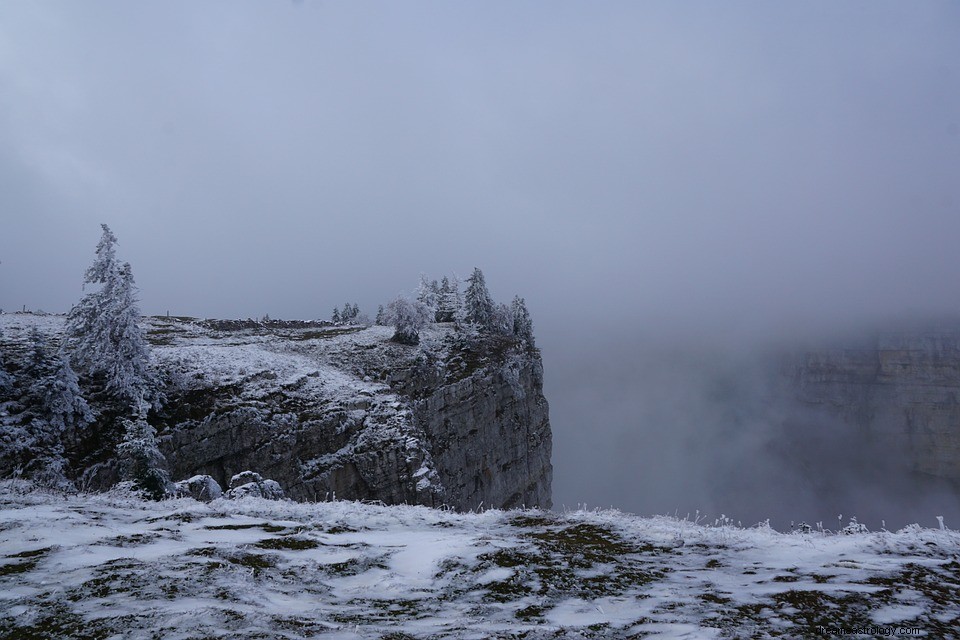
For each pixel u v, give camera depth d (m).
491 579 7.86
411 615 6.58
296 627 5.70
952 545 9.51
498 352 73.19
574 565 8.48
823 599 6.84
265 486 25.62
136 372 35.97
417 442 42.19
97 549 8.85
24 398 32.47
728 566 8.63
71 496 14.67
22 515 10.88
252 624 5.61
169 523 11.59
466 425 59.34
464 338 71.62
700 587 7.53
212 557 8.34
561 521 12.27
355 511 13.49
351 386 47.19
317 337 69.62
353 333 73.25
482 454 60.69
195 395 38.31
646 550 9.66
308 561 8.75
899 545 9.46
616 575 8.08
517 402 71.31
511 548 9.18
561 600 7.10
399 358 61.06
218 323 73.81
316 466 39.19
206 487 22.20
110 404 35.12
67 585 6.91
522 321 92.62
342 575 8.27
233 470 36.31
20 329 48.53
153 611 5.86
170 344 55.94
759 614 6.42
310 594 7.36
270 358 49.09
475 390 62.38
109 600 6.36
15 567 7.75
